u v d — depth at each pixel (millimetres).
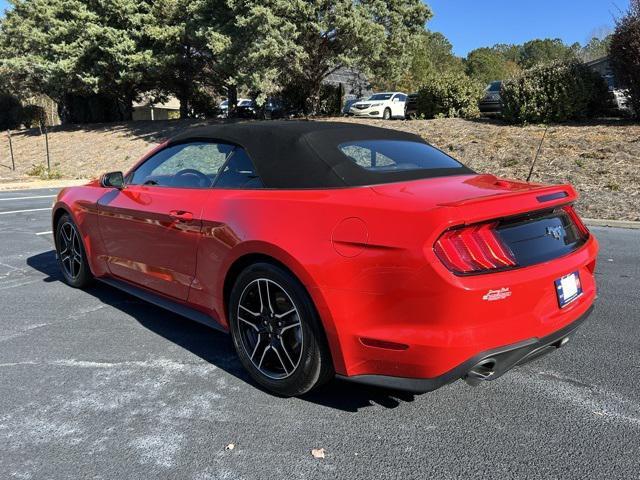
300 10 16859
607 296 5113
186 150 4082
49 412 3066
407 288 2602
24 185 15461
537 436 2830
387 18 18516
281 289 3062
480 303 2578
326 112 24312
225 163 3691
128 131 23719
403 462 2619
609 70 15148
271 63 17594
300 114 22156
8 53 29859
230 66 18484
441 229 2553
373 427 2920
